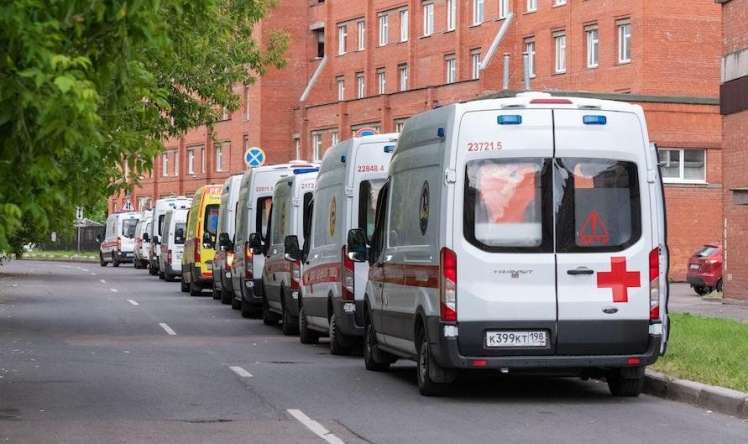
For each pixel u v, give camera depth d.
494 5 96.12
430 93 96.56
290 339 32.47
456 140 18.72
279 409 18.31
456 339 18.59
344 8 115.81
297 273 31.94
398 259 21.31
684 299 51.78
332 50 117.44
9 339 31.62
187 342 31.08
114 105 14.32
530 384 21.84
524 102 18.83
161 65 18.14
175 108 47.25
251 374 23.36
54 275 80.69
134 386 21.31
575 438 15.48
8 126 12.70
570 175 18.78
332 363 25.73
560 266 18.67
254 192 39.62
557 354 18.72
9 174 13.12
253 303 40.22
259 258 39.38
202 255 54.16
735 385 18.77
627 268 18.81
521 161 18.77
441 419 17.27
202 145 132.38
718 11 81.94
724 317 37.47
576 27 87.19
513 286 18.61
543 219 18.72
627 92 82.38
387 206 22.58
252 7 49.00
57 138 12.54
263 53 52.22
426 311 19.38
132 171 18.17
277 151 119.81
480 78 91.44
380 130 103.12
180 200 74.25
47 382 21.88
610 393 20.34
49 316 41.03
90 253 138.62
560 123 18.81
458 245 18.62
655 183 19.09
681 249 72.25
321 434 15.84
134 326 36.72
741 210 48.47
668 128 71.06
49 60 11.84
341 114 108.31
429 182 19.62
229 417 17.44
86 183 17.05
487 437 15.58
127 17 12.71
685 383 19.30
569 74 87.81
